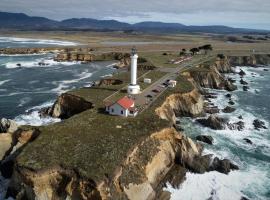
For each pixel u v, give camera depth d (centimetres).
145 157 4812
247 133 7025
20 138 5331
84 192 3975
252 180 5169
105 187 3991
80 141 4916
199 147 5941
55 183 4188
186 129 7038
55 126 5509
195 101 7969
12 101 8712
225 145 6372
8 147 5334
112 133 5219
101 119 5847
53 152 4566
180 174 5153
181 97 7869
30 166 4200
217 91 10494
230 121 7644
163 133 5494
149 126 5538
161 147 5253
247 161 5788
